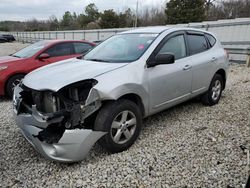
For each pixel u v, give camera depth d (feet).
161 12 156.46
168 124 13.74
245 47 36.17
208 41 16.44
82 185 8.71
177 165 9.68
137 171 9.37
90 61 12.46
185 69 13.56
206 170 9.30
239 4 116.88
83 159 9.92
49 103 9.61
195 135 12.25
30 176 9.33
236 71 30.99
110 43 14.32
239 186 8.35
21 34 155.53
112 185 8.66
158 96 12.23
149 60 11.77
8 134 12.97
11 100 19.81
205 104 16.69
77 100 9.66
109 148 10.34
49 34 110.83
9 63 19.80
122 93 10.28
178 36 13.99
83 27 184.14
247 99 17.94
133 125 11.07
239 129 12.75
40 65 20.74
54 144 9.11
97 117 9.98
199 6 110.83
